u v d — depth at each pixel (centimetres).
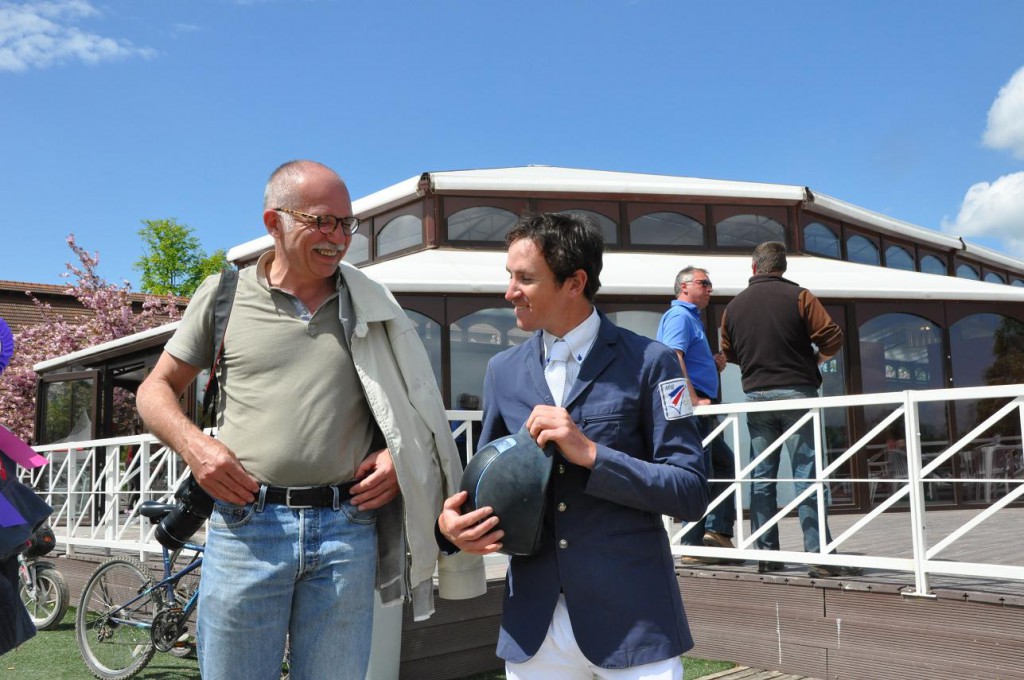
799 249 1312
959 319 1152
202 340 259
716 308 1060
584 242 221
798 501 486
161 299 2095
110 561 534
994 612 384
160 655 559
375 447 264
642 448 221
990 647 384
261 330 248
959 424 1126
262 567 237
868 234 1444
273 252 262
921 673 406
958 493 1102
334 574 242
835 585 442
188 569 504
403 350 262
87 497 946
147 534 661
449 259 1120
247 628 238
